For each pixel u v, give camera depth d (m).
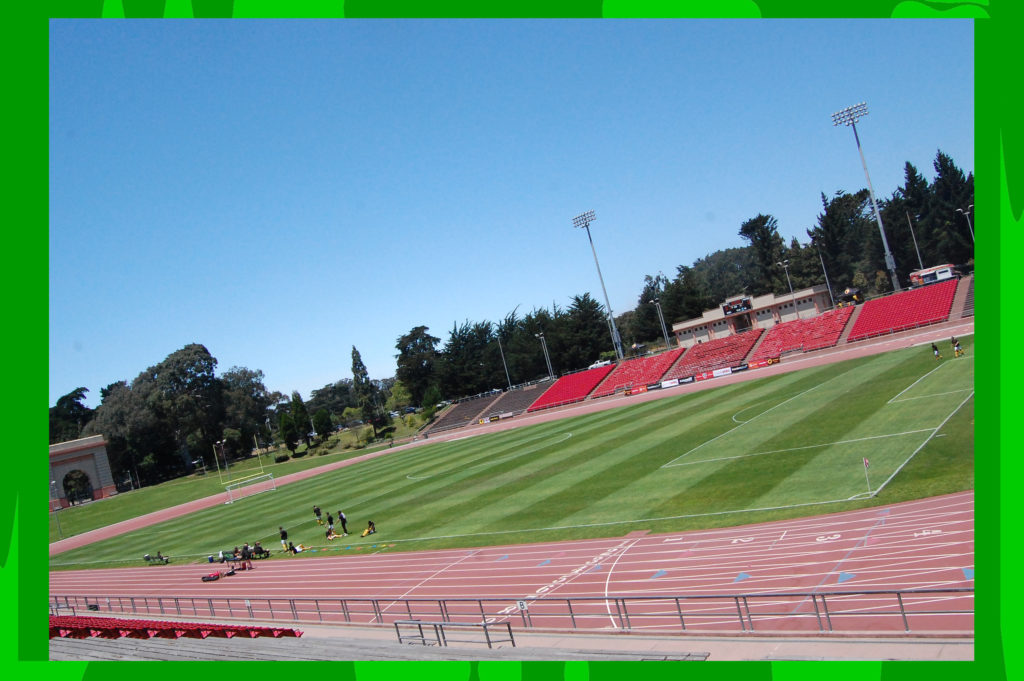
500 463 55.75
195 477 113.44
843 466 30.38
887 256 83.25
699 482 34.06
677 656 14.88
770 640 15.25
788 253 139.12
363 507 50.59
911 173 117.62
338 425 175.38
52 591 45.41
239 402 134.62
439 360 144.00
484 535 34.25
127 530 70.25
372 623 24.34
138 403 118.44
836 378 54.25
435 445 88.12
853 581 18.78
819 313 91.62
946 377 42.81
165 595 37.06
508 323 155.12
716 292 190.00
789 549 22.52
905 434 32.56
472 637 20.36
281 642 20.27
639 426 57.06
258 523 55.12
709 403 59.66
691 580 21.89
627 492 35.66
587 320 132.50
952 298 72.50
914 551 19.86
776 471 32.47
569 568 26.19
